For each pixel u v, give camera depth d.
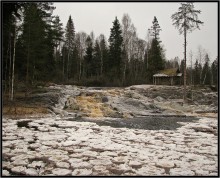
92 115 22.44
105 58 58.66
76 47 65.31
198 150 11.22
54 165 9.06
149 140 12.84
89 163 9.21
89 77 53.28
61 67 59.38
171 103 30.41
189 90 36.47
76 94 29.88
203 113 26.73
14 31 25.34
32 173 8.22
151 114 24.75
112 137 13.27
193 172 8.50
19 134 13.38
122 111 25.05
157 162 9.44
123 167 8.82
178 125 18.47
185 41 32.38
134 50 60.81
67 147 11.26
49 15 32.84
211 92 36.00
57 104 25.28
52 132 14.11
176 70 48.25
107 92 31.98
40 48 28.25
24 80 30.11
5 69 26.33
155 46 51.78
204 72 69.06
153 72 49.78
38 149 10.73
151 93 35.09
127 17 57.34
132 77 50.62
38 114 20.86
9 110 20.00
